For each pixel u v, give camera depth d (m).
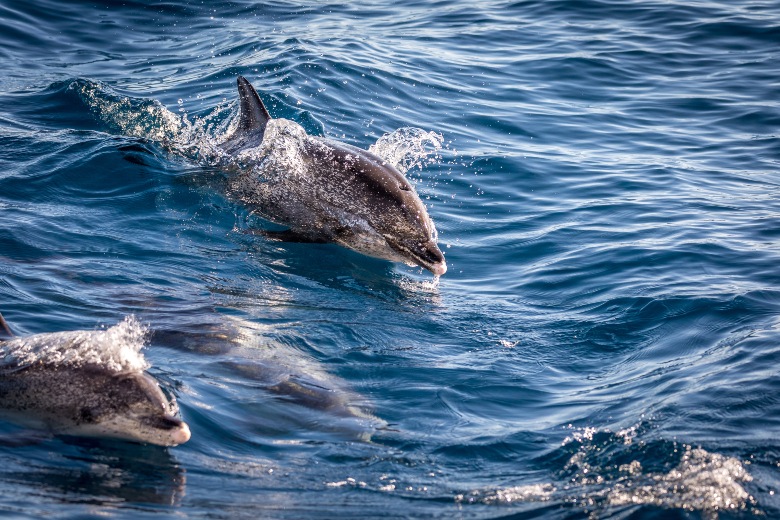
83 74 16.45
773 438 6.71
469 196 12.77
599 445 6.83
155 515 5.69
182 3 20.97
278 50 17.66
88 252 10.16
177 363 7.78
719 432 6.82
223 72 16.56
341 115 15.02
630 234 11.47
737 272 10.22
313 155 11.64
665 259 10.62
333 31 19.55
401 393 7.79
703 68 18.61
